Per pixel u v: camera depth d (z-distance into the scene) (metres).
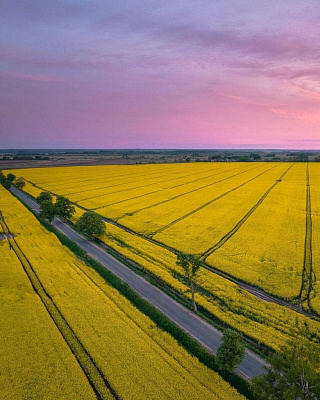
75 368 26.61
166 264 48.94
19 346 29.52
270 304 37.19
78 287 41.22
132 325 32.72
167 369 26.41
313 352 20.86
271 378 22.00
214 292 40.31
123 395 23.73
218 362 26.20
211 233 63.75
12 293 39.81
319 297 38.53
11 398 23.58
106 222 75.12
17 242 60.34
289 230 64.06
